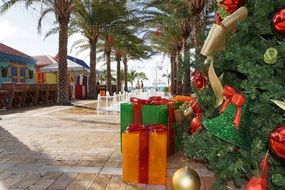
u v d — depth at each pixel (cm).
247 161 259
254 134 250
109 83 3372
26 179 420
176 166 485
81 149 604
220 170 288
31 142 677
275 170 261
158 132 402
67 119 1105
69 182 407
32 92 1827
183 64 338
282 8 220
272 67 235
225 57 251
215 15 311
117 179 419
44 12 2000
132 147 402
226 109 253
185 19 1697
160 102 548
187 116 399
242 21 252
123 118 541
